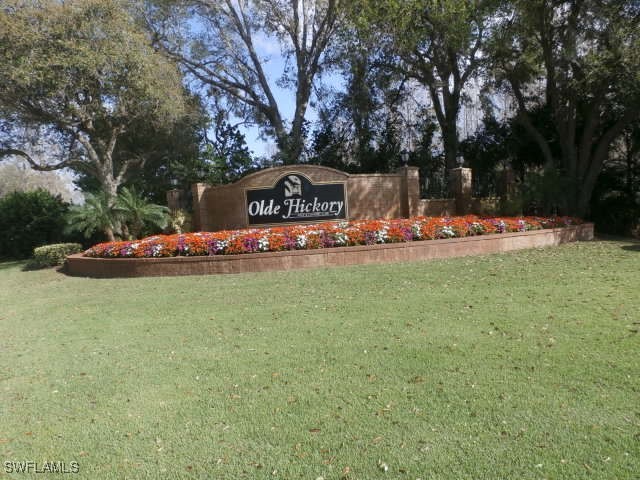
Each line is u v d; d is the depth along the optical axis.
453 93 19.47
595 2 13.88
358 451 3.19
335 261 10.75
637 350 4.55
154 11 20.17
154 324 6.59
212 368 4.79
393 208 15.81
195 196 15.48
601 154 16.16
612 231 18.12
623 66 13.28
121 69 16.14
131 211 14.41
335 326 5.93
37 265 14.27
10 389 4.59
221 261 10.51
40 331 6.67
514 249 12.26
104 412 3.97
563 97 16.44
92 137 18.31
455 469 2.94
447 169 19.70
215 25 23.11
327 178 14.41
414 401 3.83
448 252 11.43
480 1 15.18
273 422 3.64
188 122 20.48
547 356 4.56
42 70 14.51
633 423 3.31
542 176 15.63
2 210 19.05
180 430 3.61
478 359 4.61
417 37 16.31
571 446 3.10
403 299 7.09
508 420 3.46
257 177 14.22
